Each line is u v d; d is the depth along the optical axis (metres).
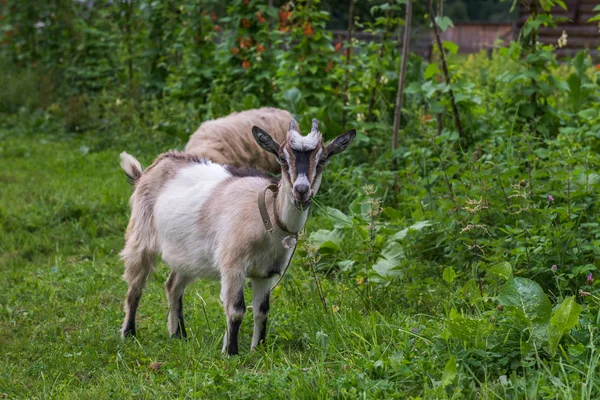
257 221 4.64
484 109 8.27
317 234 6.56
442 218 6.14
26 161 11.38
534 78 7.58
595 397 3.64
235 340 4.82
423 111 8.80
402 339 4.55
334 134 8.91
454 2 22.44
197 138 7.65
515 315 4.12
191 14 12.05
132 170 5.75
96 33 14.30
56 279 6.78
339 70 9.41
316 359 4.45
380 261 5.93
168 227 5.16
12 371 4.79
